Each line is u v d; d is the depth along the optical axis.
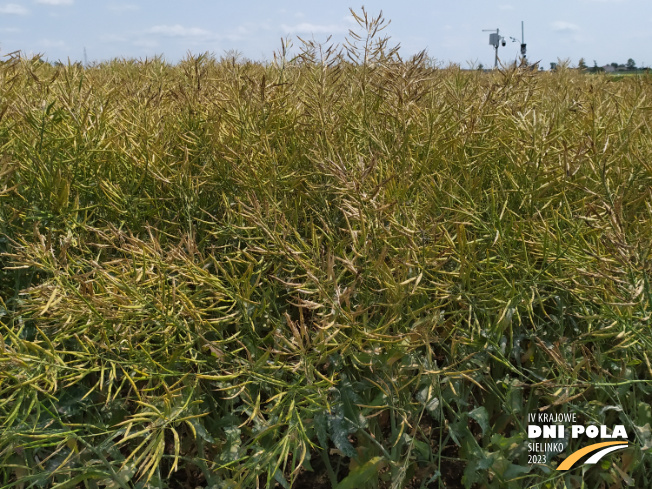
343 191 1.59
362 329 1.43
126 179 1.93
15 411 1.30
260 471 1.46
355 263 1.59
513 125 2.03
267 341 1.68
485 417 1.62
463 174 1.90
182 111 2.18
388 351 1.54
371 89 2.12
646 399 1.86
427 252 1.55
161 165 1.92
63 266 1.45
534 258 1.75
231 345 1.69
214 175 1.96
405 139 1.83
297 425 1.41
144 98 2.33
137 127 2.00
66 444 1.59
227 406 1.71
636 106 2.38
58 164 1.81
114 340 1.53
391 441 1.65
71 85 2.32
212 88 2.37
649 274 1.43
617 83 3.48
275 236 1.48
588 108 2.32
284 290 1.80
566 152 1.62
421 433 1.70
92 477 1.47
